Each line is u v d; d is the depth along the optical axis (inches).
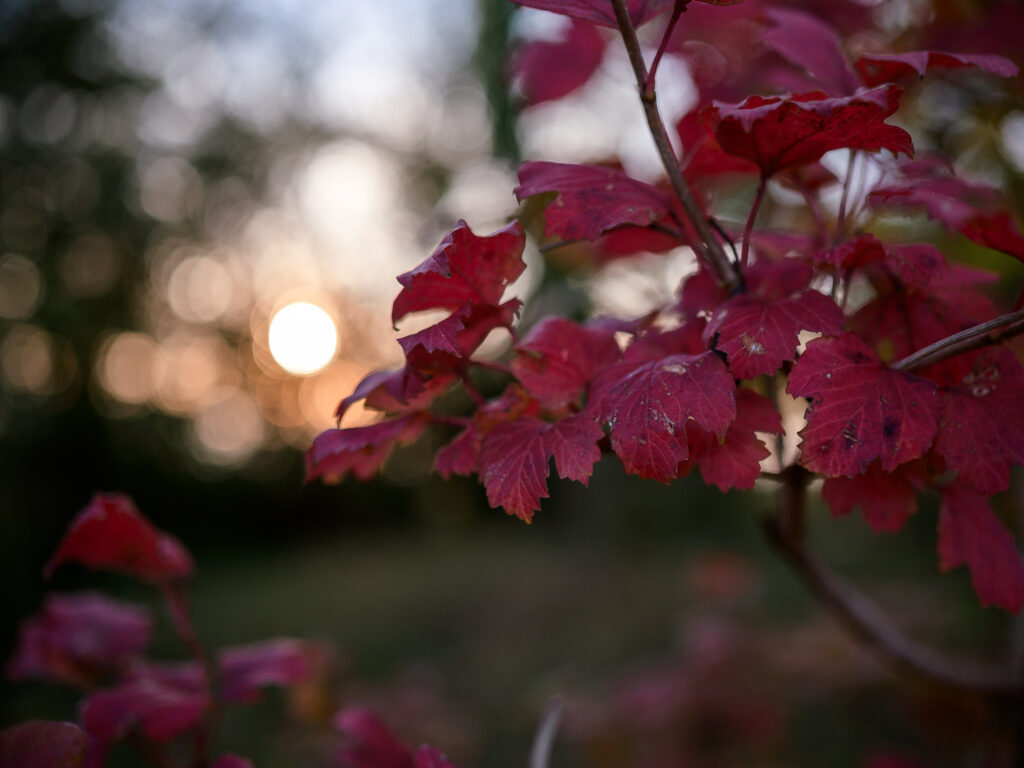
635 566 274.8
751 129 24.9
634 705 89.7
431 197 288.0
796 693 115.6
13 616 225.0
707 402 23.4
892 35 59.4
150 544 43.0
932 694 79.7
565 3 27.2
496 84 157.9
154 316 368.5
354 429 31.5
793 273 29.8
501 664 190.5
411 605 261.4
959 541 31.9
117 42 328.2
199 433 414.6
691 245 29.9
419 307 28.0
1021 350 47.8
